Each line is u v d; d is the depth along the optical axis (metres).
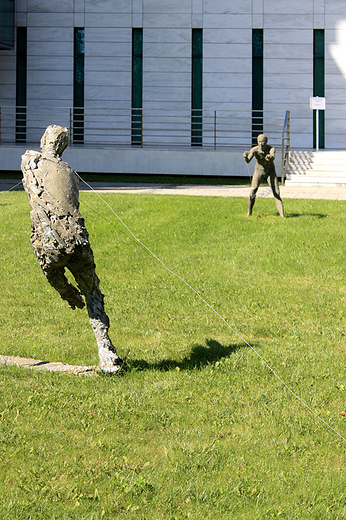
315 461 3.99
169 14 30.62
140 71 31.17
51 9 30.48
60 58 30.73
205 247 12.56
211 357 6.31
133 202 17.30
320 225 13.92
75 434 4.24
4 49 30.16
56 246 5.19
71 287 5.78
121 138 31.27
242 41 30.73
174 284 9.94
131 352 6.54
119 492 3.51
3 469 3.74
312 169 25.23
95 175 27.12
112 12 30.64
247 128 31.09
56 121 31.05
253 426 4.47
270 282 10.02
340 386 5.37
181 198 18.19
